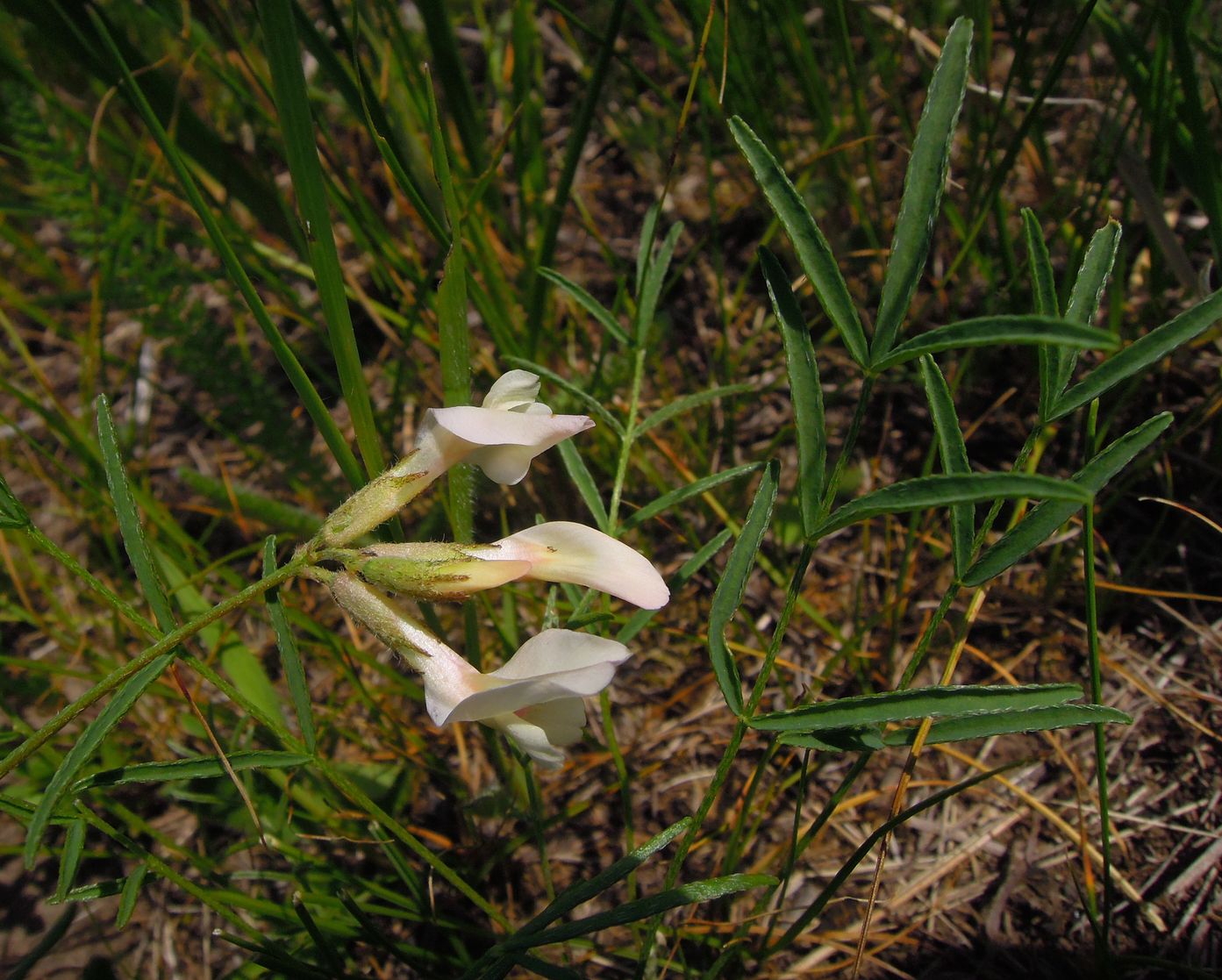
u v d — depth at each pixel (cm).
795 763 13
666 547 15
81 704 8
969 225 14
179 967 13
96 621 15
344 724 14
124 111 17
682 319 17
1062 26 17
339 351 9
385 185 18
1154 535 13
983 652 14
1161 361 14
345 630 15
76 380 18
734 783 13
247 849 13
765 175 7
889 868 12
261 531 16
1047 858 12
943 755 13
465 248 14
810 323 16
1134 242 15
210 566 14
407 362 16
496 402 9
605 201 19
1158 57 12
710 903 12
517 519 15
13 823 13
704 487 10
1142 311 14
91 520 15
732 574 8
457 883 9
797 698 13
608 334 16
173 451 18
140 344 16
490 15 20
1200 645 13
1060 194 15
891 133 17
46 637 15
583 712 8
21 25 16
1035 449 14
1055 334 6
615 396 16
